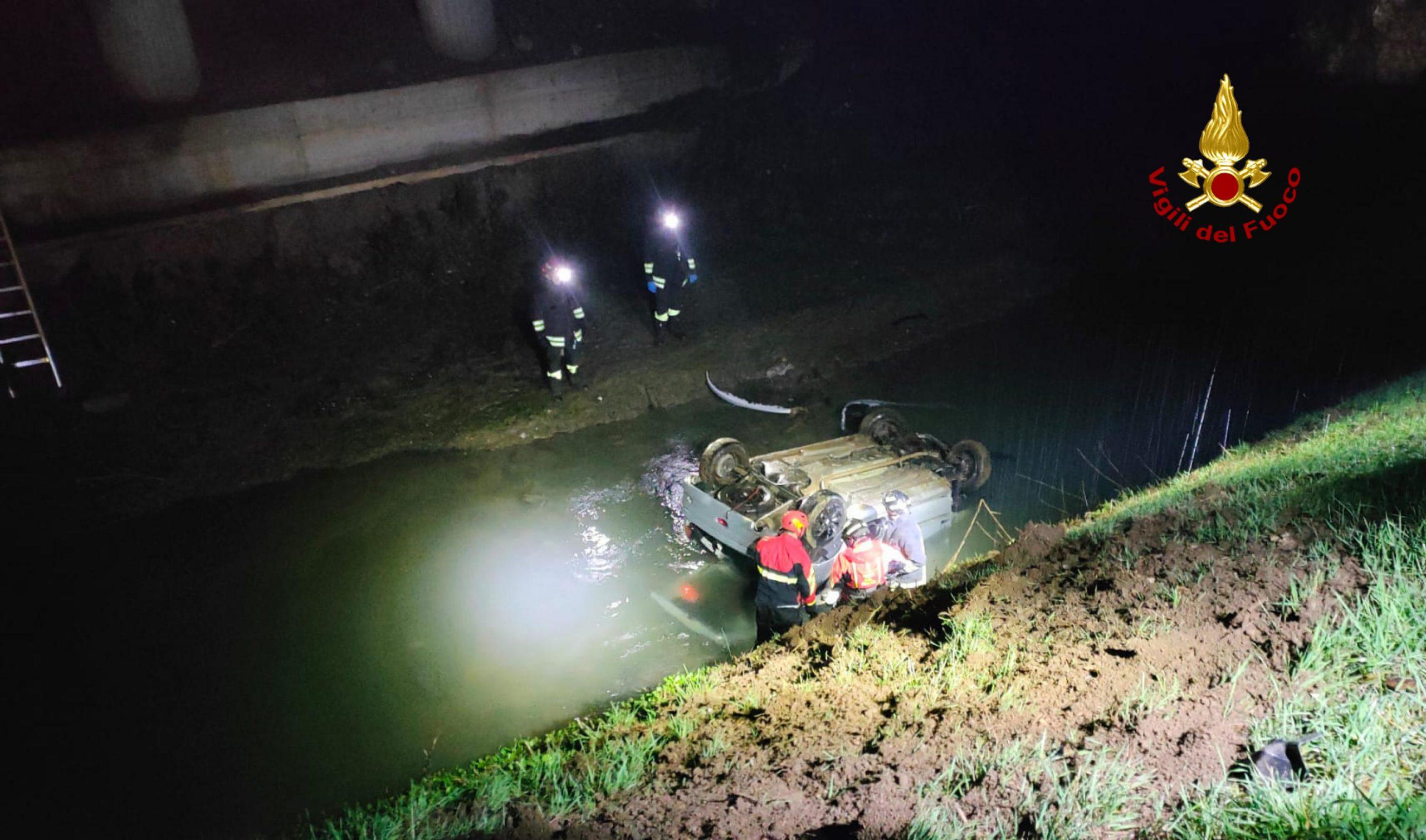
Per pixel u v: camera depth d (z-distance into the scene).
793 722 4.75
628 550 9.80
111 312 12.98
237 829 6.51
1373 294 14.46
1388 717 3.36
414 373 13.32
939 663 5.03
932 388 13.26
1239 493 6.55
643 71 17.70
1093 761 3.52
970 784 3.60
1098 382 13.08
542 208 15.88
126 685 8.10
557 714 7.53
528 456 11.92
